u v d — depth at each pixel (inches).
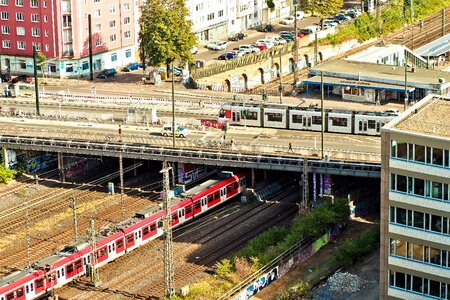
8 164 7834.6
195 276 6033.5
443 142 4948.3
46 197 7436.0
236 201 7308.1
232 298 5620.1
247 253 6151.6
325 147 7386.8
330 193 6943.9
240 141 7657.5
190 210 6894.7
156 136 7819.9
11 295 5723.4
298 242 6176.2
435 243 5088.6
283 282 5890.8
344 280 5762.8
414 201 5103.3
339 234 6545.3
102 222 6909.5
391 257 5241.1
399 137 5068.9
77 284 6043.3
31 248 6530.5
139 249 6525.6
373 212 6943.9
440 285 5132.9
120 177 7303.2
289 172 7637.8
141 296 5826.8
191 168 7475.4
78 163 7864.2
